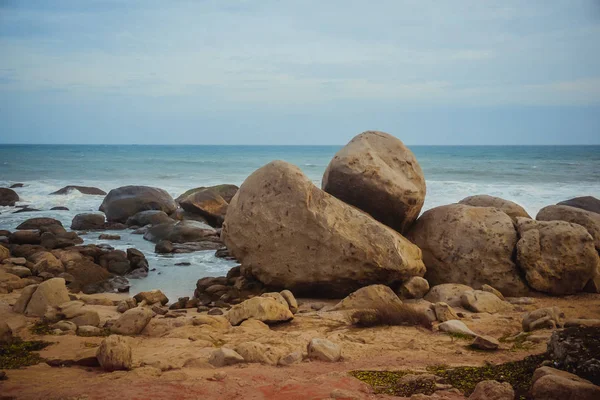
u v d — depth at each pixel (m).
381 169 12.67
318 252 11.59
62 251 15.45
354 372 6.68
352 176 12.63
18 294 11.75
